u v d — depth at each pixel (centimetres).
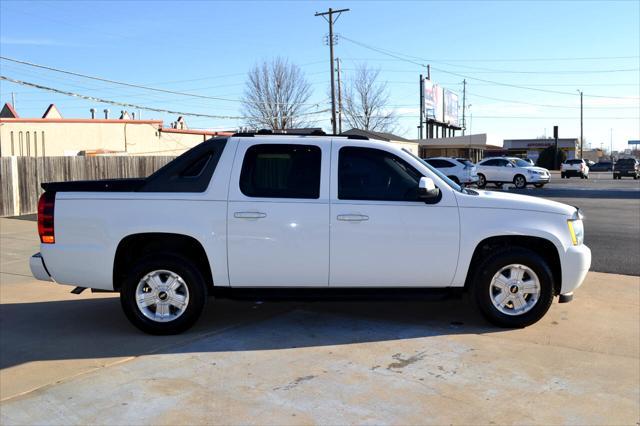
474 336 548
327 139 573
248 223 547
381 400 410
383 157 569
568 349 514
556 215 568
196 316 553
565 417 387
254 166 561
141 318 552
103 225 547
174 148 3303
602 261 931
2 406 405
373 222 550
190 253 582
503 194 607
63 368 475
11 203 1722
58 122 2591
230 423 378
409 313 628
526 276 567
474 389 429
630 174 4447
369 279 558
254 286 559
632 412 395
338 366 473
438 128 7012
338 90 4956
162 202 550
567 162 4759
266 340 538
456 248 557
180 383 441
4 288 778
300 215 548
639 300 685
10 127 2388
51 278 561
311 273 554
